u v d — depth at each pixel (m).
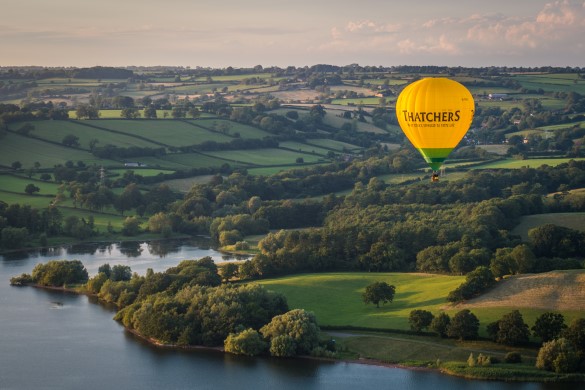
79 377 153.88
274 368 157.12
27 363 160.62
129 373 155.88
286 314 167.88
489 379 147.50
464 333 161.88
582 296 169.25
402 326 171.75
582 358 149.12
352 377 151.62
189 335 170.38
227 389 147.88
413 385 147.00
